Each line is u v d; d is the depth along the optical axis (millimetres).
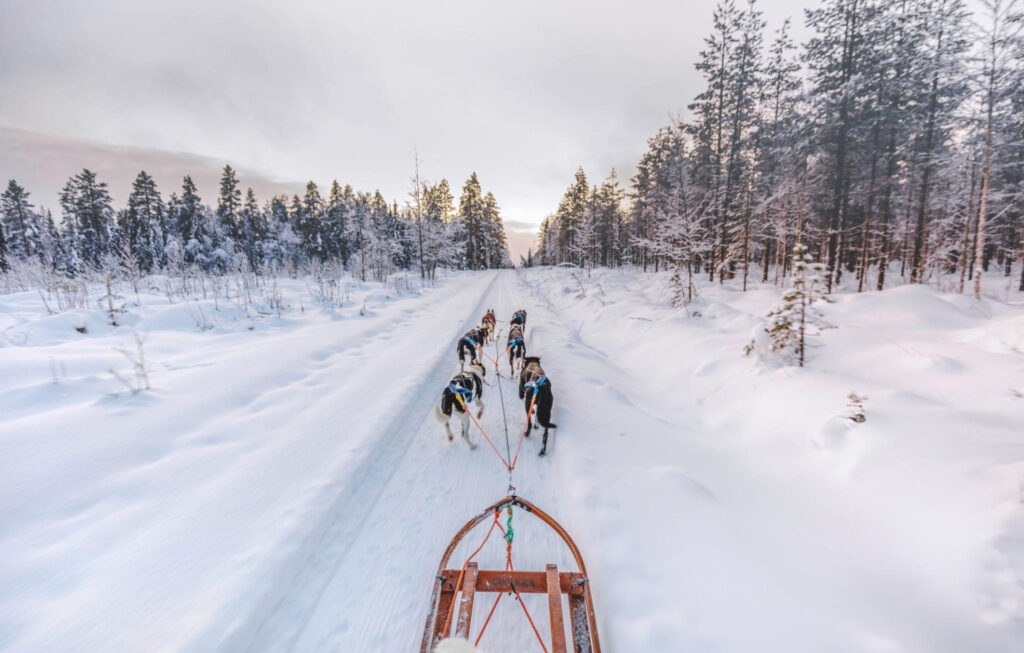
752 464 4633
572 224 47031
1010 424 3885
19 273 16188
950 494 3082
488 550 3545
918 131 17594
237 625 2609
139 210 45031
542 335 11305
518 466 4914
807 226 20422
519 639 2799
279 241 52156
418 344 10367
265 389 6766
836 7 18328
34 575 2895
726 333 8758
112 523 3484
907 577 2658
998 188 18094
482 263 65562
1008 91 12781
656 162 30781
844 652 2184
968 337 7445
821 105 18891
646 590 2783
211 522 3537
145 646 2410
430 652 2299
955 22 14750
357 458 4699
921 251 18859
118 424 5133
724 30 21656
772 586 2717
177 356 8320
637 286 19766
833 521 3387
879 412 4266
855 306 11148
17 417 5195
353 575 3293
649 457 4668
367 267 33344
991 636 2105
